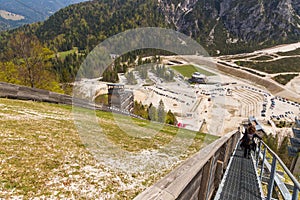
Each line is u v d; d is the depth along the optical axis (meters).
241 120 50.06
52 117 10.64
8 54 20.14
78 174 5.07
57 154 5.96
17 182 4.33
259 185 5.58
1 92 13.37
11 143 6.09
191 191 2.74
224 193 5.11
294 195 3.12
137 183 4.23
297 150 17.28
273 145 32.28
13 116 9.19
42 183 4.50
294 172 16.92
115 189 4.59
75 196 4.28
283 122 61.50
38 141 6.68
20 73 20.56
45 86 21.20
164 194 1.86
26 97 14.55
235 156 9.43
